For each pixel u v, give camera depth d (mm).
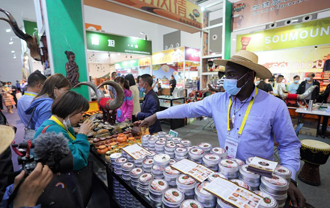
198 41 11914
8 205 528
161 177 881
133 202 1041
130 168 958
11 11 9852
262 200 621
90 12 11375
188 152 976
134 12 3189
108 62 11117
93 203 1715
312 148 2238
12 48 11891
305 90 4602
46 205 885
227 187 693
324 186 2295
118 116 2402
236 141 1026
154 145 1145
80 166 988
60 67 2504
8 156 648
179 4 3932
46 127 983
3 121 1613
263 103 991
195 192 705
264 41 4496
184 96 5410
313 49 5266
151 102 2221
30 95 1853
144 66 9602
